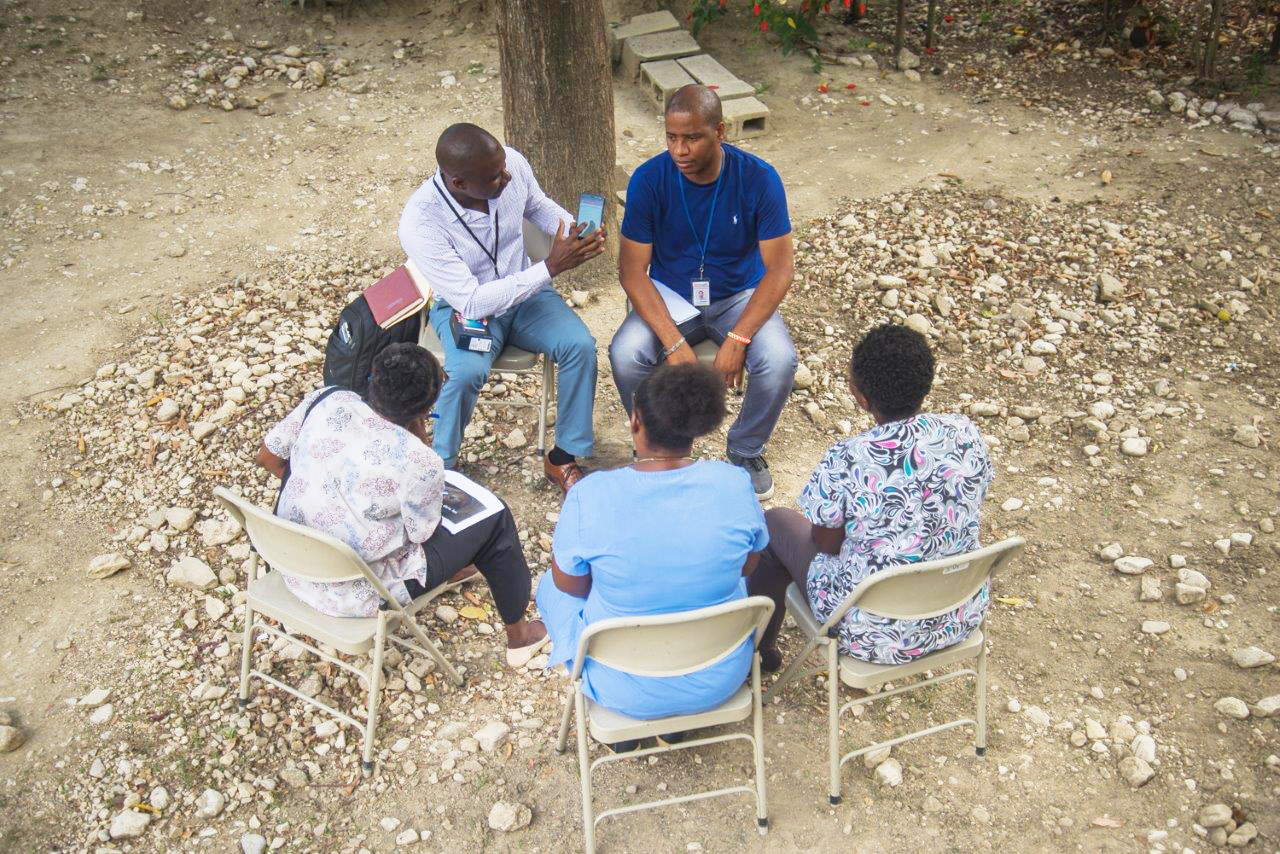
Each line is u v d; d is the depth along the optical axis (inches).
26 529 166.4
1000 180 266.1
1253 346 211.8
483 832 125.3
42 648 147.1
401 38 335.9
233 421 186.1
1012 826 126.7
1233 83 299.7
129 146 274.4
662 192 161.8
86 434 184.4
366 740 130.5
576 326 165.8
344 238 243.1
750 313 163.9
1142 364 207.8
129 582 158.1
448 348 162.7
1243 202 252.2
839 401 198.8
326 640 125.0
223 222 248.1
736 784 131.7
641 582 106.7
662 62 308.7
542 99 204.8
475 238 160.6
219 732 135.8
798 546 130.4
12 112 281.6
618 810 119.6
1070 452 187.5
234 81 304.7
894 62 323.3
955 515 114.2
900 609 115.2
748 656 115.2
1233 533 169.0
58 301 218.4
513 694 143.0
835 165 274.8
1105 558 165.2
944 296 221.0
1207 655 148.9
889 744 128.0
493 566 137.4
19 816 125.6
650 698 111.6
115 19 322.3
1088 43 325.4
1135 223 246.8
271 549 121.9
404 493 120.3
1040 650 150.6
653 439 107.3
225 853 122.3
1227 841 124.4
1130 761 132.4
